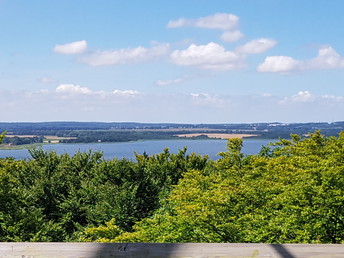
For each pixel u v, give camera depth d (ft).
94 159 132.05
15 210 84.02
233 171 77.00
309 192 49.01
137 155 151.94
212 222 52.85
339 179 49.55
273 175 62.80
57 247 7.82
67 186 115.03
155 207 109.29
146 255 7.62
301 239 47.47
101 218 98.99
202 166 144.36
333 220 48.32
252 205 56.44
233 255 7.56
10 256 7.66
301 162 63.62
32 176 117.91
